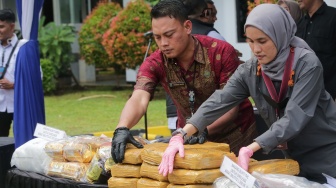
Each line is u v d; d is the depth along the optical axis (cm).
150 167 346
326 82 632
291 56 330
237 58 411
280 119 331
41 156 430
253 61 350
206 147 345
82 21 1753
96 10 1486
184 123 435
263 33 321
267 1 919
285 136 325
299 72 329
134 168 359
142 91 404
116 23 1330
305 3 631
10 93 718
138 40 1309
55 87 1592
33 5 616
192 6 556
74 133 1026
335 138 344
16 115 616
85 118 1184
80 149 416
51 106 1367
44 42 1560
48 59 1565
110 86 1645
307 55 329
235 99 359
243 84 356
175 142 342
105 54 1463
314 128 341
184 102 421
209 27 564
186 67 407
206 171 329
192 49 402
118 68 1511
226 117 402
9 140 591
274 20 322
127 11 1330
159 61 408
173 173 334
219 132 420
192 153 331
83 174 407
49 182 414
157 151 343
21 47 617
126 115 384
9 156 546
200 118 356
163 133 885
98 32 1451
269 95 342
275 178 324
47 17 1856
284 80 332
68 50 1620
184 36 386
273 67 333
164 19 379
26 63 614
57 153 425
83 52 1484
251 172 329
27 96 614
